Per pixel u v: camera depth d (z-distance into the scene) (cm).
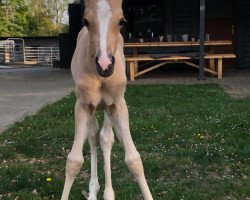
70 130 688
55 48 3456
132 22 1748
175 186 462
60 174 514
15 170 510
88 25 291
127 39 1686
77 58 329
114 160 547
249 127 689
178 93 1070
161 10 1734
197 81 1346
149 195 321
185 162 537
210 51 1495
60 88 1288
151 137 652
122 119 324
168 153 570
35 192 454
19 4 4944
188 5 1725
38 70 2034
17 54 3444
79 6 2030
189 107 869
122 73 318
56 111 859
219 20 1742
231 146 593
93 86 313
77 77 322
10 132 708
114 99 322
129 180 485
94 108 325
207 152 560
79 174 508
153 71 1706
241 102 922
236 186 459
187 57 1370
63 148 612
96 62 282
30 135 679
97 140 412
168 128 688
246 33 1745
